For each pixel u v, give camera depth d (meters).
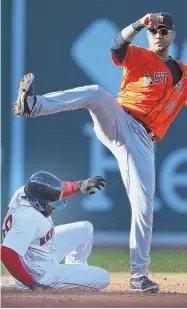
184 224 41.34
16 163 41.38
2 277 26.56
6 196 41.31
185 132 41.31
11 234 21.88
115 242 41.03
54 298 21.47
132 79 24.02
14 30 41.25
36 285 22.25
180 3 41.34
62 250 24.50
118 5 41.38
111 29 41.41
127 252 39.22
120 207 41.31
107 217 41.31
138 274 23.98
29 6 41.34
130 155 23.84
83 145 41.44
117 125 23.61
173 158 41.31
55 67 41.56
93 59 41.47
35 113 22.38
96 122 24.02
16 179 41.38
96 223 41.28
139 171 23.83
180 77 24.44
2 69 41.25
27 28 41.38
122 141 23.83
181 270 33.00
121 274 31.05
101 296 22.39
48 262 22.78
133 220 24.12
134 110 23.81
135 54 23.67
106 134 24.05
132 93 24.00
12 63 41.25
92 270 23.38
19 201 22.39
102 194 41.28
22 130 41.41
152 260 36.00
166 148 41.31
